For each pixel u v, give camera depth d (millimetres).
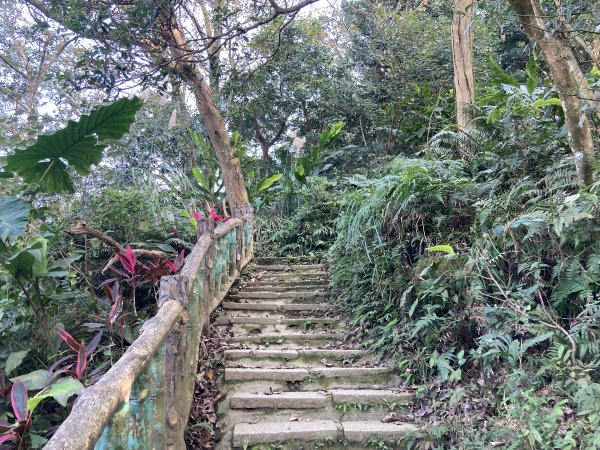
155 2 4133
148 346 1730
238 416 2992
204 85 7633
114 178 6352
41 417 2709
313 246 7004
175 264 3566
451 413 2783
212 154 9484
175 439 2279
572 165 3346
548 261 3045
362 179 5148
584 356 2527
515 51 8688
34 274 3033
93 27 4160
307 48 10516
